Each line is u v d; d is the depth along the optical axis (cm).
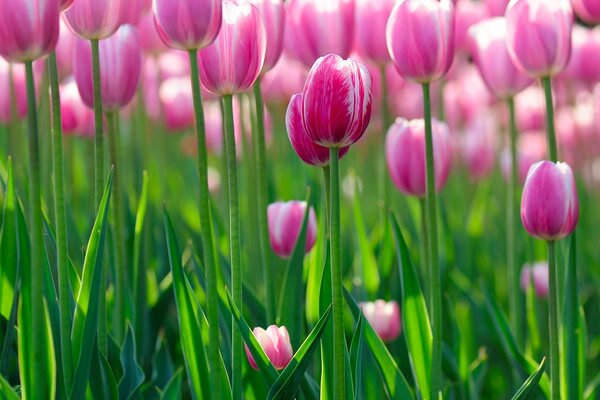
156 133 340
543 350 251
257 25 205
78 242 245
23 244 203
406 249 219
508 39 225
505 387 259
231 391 209
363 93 199
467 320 257
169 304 239
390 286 252
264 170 224
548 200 213
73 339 207
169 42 203
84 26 210
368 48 245
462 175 383
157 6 203
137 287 235
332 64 199
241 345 207
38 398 201
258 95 223
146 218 256
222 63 205
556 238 215
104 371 210
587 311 278
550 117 224
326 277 213
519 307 246
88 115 263
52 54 204
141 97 274
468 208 398
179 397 221
